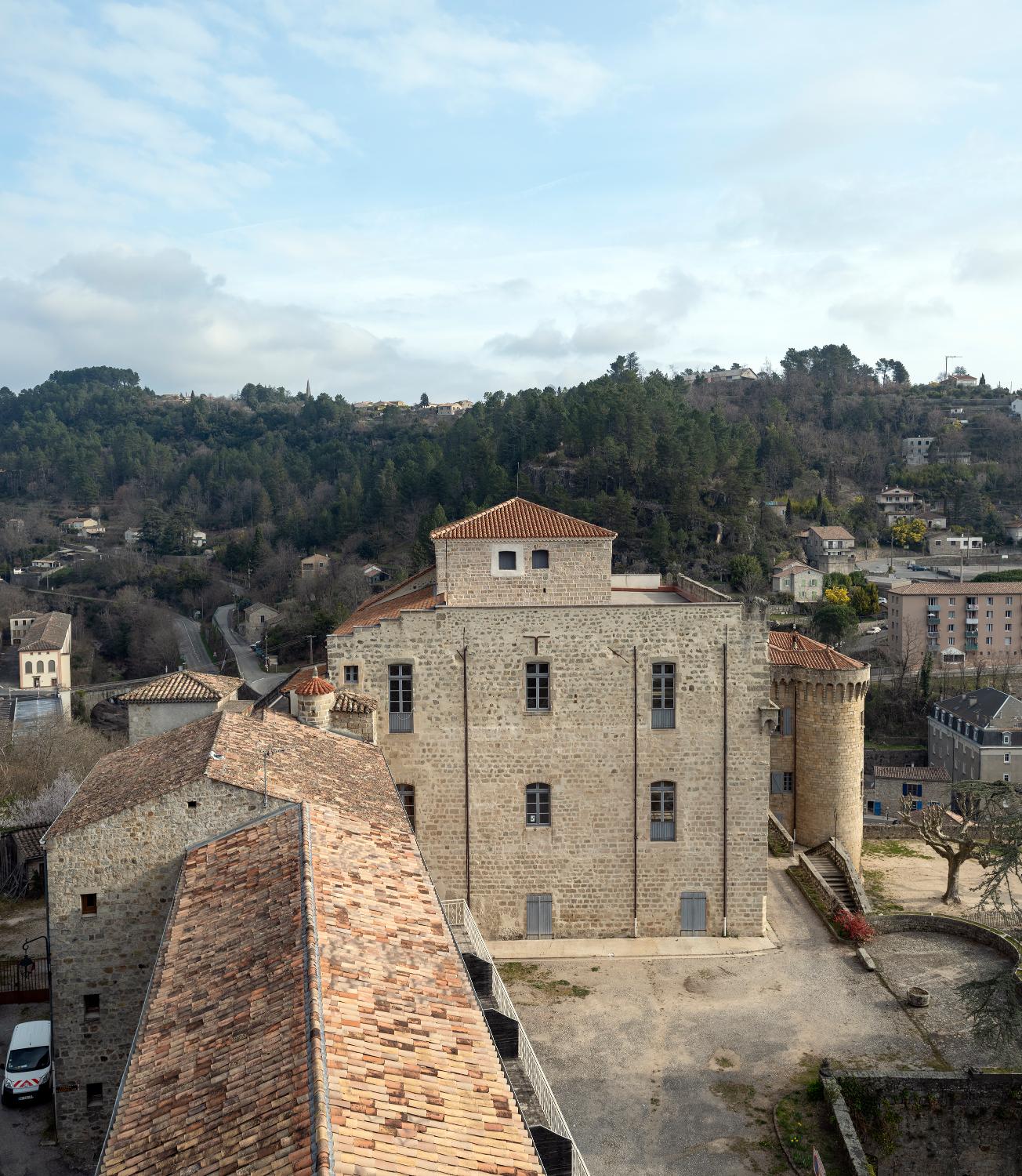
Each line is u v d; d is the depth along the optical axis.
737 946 41.41
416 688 40.56
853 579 148.62
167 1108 15.25
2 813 61.31
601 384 181.75
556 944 41.28
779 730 58.31
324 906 20.66
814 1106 30.78
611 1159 28.22
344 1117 14.05
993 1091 31.67
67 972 26.33
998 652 133.62
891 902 50.72
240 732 30.98
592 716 40.94
